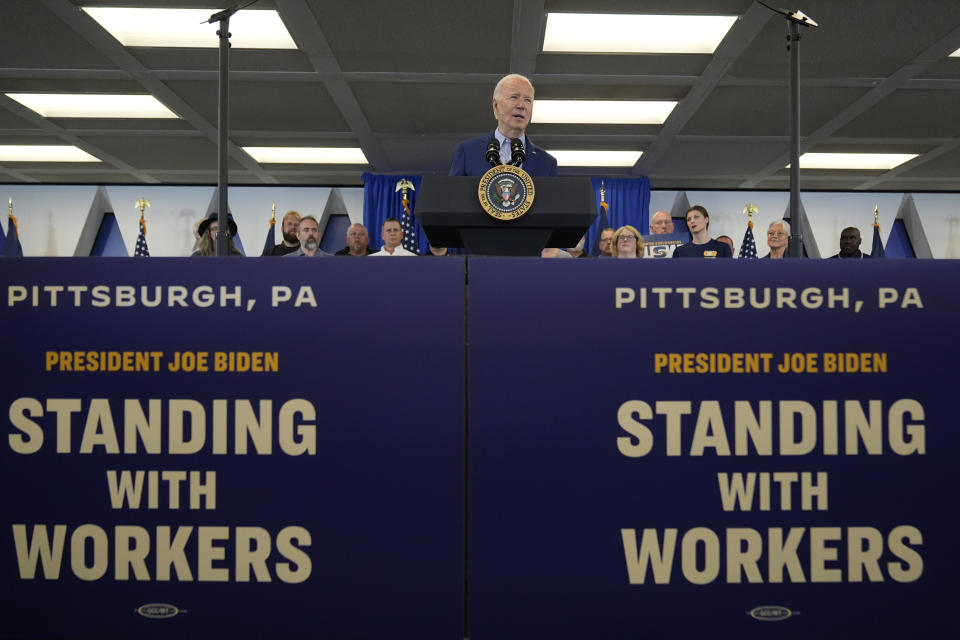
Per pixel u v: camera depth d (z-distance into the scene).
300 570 0.81
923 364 0.82
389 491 0.81
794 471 0.82
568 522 0.81
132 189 8.71
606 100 5.74
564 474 0.82
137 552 0.81
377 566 0.81
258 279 0.83
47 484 0.81
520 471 0.82
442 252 4.45
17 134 6.73
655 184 8.64
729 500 0.82
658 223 6.12
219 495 0.82
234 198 8.77
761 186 8.70
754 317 0.83
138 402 0.82
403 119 6.25
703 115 6.05
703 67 5.03
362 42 4.63
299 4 4.11
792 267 0.83
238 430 0.82
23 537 0.81
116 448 0.82
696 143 6.89
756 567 0.81
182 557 0.81
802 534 0.81
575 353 0.82
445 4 4.10
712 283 0.83
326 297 0.83
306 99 5.74
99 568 0.81
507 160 1.65
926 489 0.81
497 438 0.82
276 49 4.79
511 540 0.81
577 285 0.83
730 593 0.81
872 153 7.17
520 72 5.15
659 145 6.98
